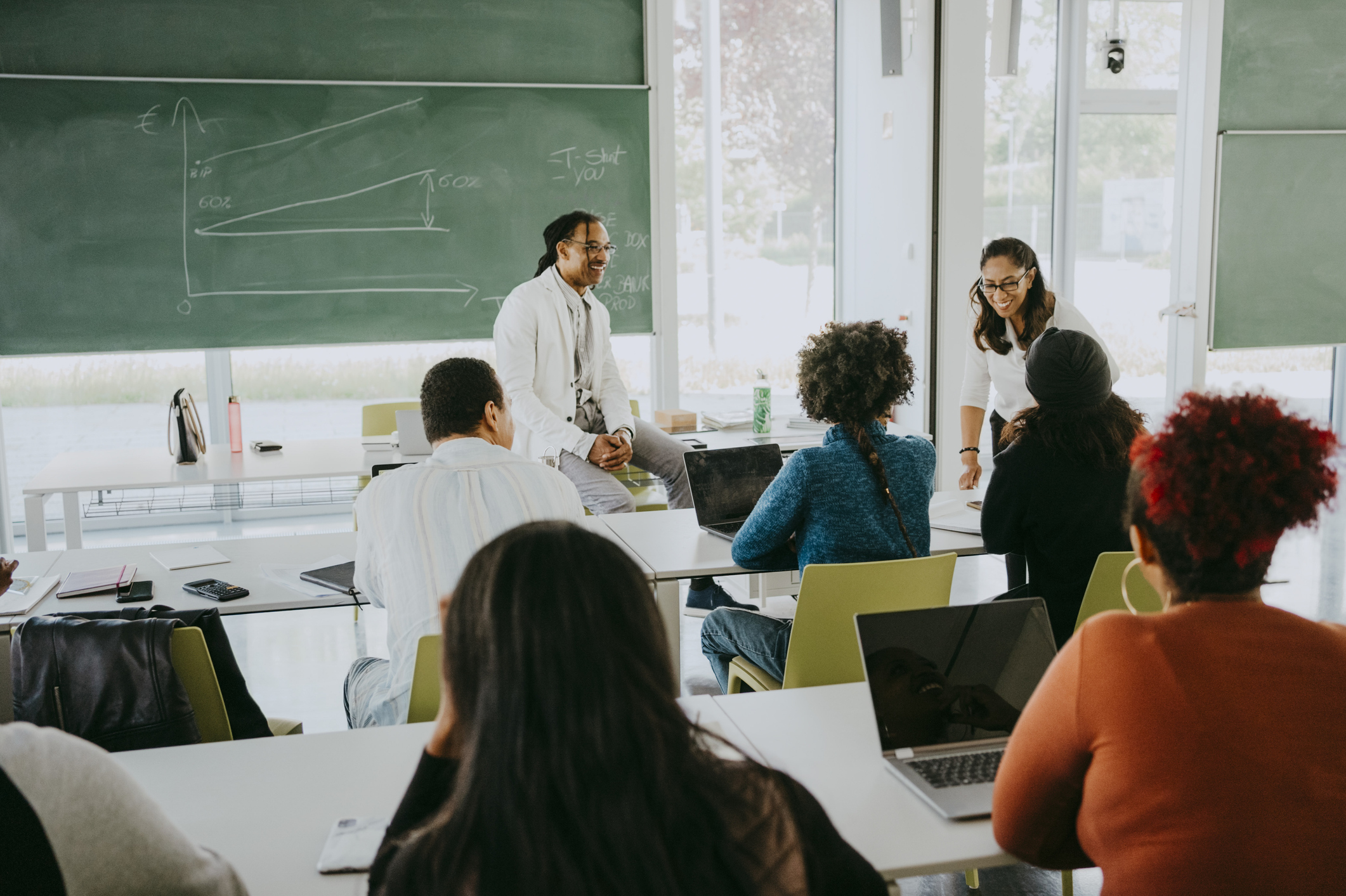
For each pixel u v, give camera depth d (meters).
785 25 5.30
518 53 4.81
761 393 4.46
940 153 5.00
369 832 1.36
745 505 3.04
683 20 5.16
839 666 2.22
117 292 4.55
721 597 3.83
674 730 0.78
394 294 4.82
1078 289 5.73
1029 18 5.42
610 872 0.74
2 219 4.39
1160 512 1.11
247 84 4.52
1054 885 2.36
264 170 4.61
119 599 2.41
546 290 3.96
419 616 2.02
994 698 1.60
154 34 4.46
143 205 4.52
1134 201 5.71
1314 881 1.00
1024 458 2.20
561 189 4.90
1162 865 1.03
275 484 5.41
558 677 0.76
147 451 4.05
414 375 5.24
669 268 5.10
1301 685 1.04
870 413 2.33
